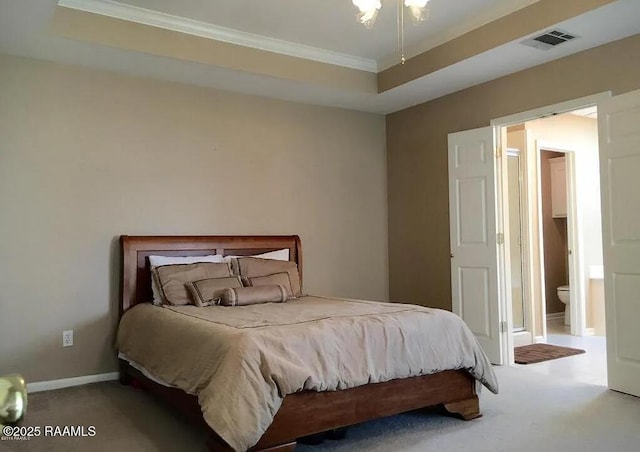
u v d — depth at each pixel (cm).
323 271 524
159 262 407
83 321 397
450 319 313
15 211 373
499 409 325
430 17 389
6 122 373
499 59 403
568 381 390
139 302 406
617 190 357
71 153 396
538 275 564
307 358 252
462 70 429
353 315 306
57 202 389
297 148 512
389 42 438
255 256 462
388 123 572
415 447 264
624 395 351
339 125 542
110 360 406
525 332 555
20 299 373
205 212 455
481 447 263
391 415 297
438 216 512
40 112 385
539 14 349
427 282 523
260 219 486
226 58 410
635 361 347
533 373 415
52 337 384
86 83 404
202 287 384
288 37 426
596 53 378
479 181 464
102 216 407
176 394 296
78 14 351
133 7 366
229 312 336
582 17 329
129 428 295
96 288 403
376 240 563
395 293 561
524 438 274
